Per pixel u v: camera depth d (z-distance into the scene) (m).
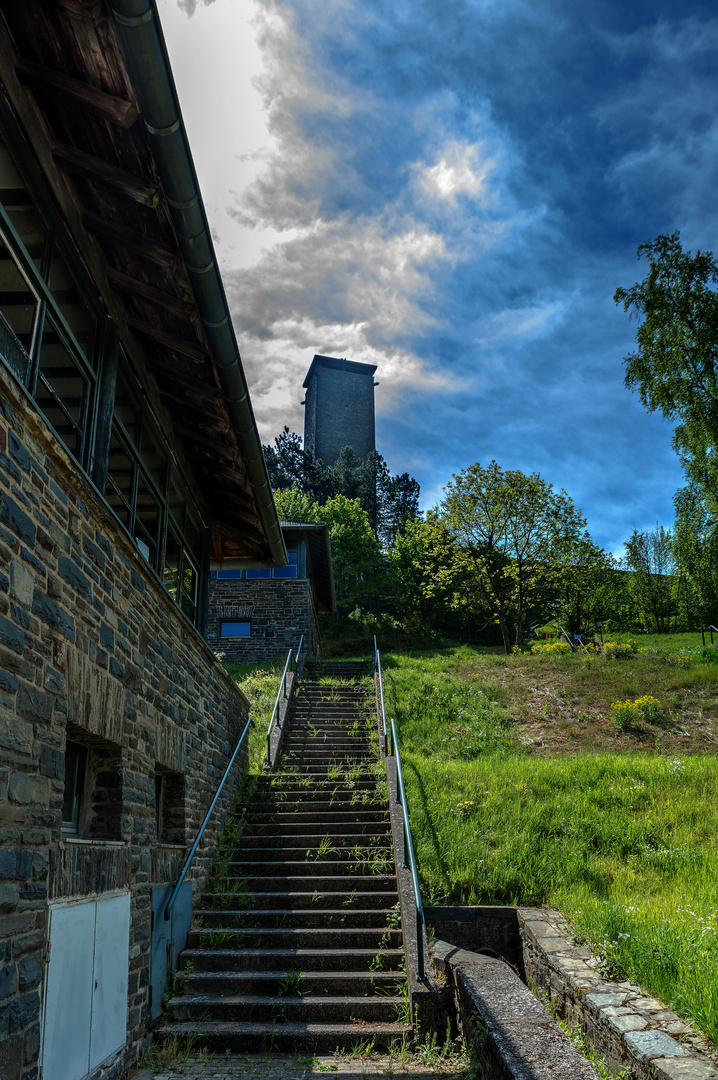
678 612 38.31
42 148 4.37
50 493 4.05
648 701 16.34
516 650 26.17
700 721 15.66
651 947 5.66
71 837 4.18
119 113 3.92
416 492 61.66
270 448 56.53
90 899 4.31
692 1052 4.23
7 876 3.22
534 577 29.58
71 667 4.20
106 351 5.48
